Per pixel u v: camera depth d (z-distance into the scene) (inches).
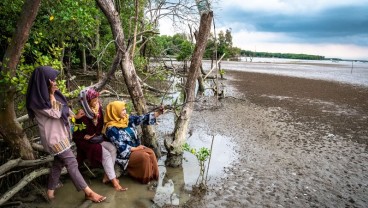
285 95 650.8
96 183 207.6
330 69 1852.9
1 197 165.6
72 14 237.8
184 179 218.2
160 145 286.0
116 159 209.6
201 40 241.6
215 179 220.2
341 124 403.2
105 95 371.2
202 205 183.5
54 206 178.2
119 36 229.3
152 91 530.0
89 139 196.2
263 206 185.5
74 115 183.5
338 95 677.9
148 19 293.3
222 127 360.2
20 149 183.2
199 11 259.6
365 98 645.3
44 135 165.9
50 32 265.6
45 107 159.8
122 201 185.5
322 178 228.4
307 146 303.0
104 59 474.0
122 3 417.7
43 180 199.0
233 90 702.5
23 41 163.2
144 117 216.8
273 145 301.6
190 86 245.3
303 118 430.6
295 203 190.5
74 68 696.4
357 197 201.0
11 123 175.5
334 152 288.5
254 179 222.4
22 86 167.9
